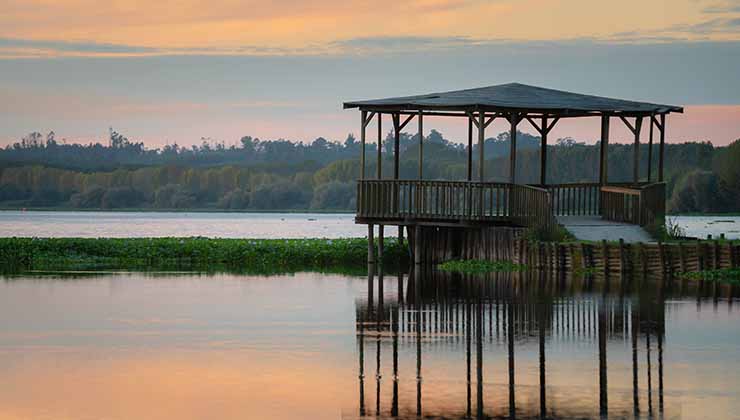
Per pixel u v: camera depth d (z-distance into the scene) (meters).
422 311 38.34
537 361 29.28
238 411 24.64
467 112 54.00
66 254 63.16
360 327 35.16
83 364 29.53
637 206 52.25
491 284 45.94
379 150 56.50
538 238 51.84
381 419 23.80
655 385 26.34
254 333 34.25
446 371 28.23
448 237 56.91
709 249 47.34
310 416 24.16
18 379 27.72
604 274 49.00
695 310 37.25
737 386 26.17
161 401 25.53
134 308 40.00
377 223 56.56
